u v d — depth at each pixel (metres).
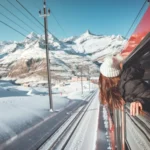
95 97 49.75
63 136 12.93
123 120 3.41
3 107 19.50
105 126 14.70
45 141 11.93
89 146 10.40
